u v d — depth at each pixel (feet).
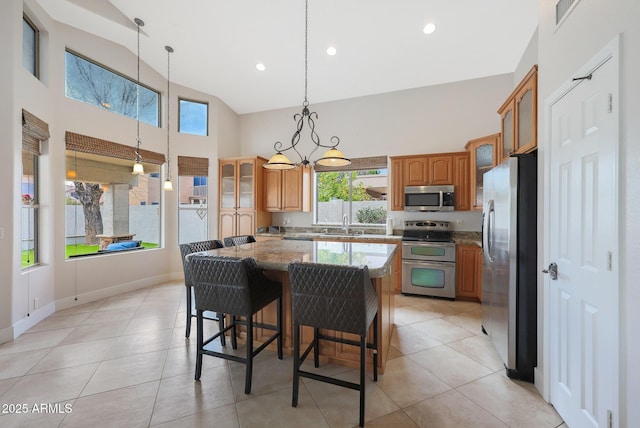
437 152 14.46
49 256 10.36
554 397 5.52
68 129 11.05
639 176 3.50
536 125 6.59
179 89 15.46
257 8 9.63
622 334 3.79
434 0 8.98
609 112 4.03
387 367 6.97
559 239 5.40
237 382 6.30
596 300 4.33
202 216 16.38
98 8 10.21
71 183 11.47
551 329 5.65
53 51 10.52
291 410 5.42
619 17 3.84
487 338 8.59
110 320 9.78
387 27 10.31
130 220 13.89
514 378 6.51
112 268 12.72
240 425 5.02
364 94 15.70
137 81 13.64
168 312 10.58
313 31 10.69
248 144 18.48
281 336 7.33
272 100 16.81
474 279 12.20
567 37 5.14
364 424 5.07
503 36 10.66
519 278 6.45
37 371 6.65
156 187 15.03
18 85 8.61
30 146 9.55
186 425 5.01
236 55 12.55
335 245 9.29
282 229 17.89
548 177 5.79
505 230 6.75
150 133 14.29
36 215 10.23
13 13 8.37
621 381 3.80
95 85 12.10
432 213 14.58
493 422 5.17
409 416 5.30
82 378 6.38
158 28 11.05
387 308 7.44
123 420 5.11
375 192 16.58
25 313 9.04
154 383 6.22
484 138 11.88
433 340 8.46
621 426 3.80
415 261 12.94
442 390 6.09
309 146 17.17
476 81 13.78
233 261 5.91
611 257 3.98
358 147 15.99
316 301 5.34
